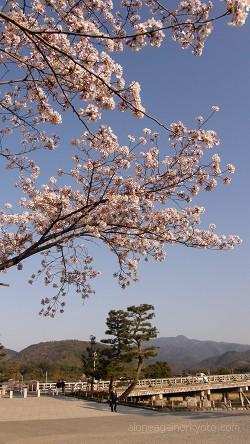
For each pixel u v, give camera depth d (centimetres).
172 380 4794
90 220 1027
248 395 5434
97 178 1058
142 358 3622
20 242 1128
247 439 1377
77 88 744
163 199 1035
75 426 1847
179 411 2720
